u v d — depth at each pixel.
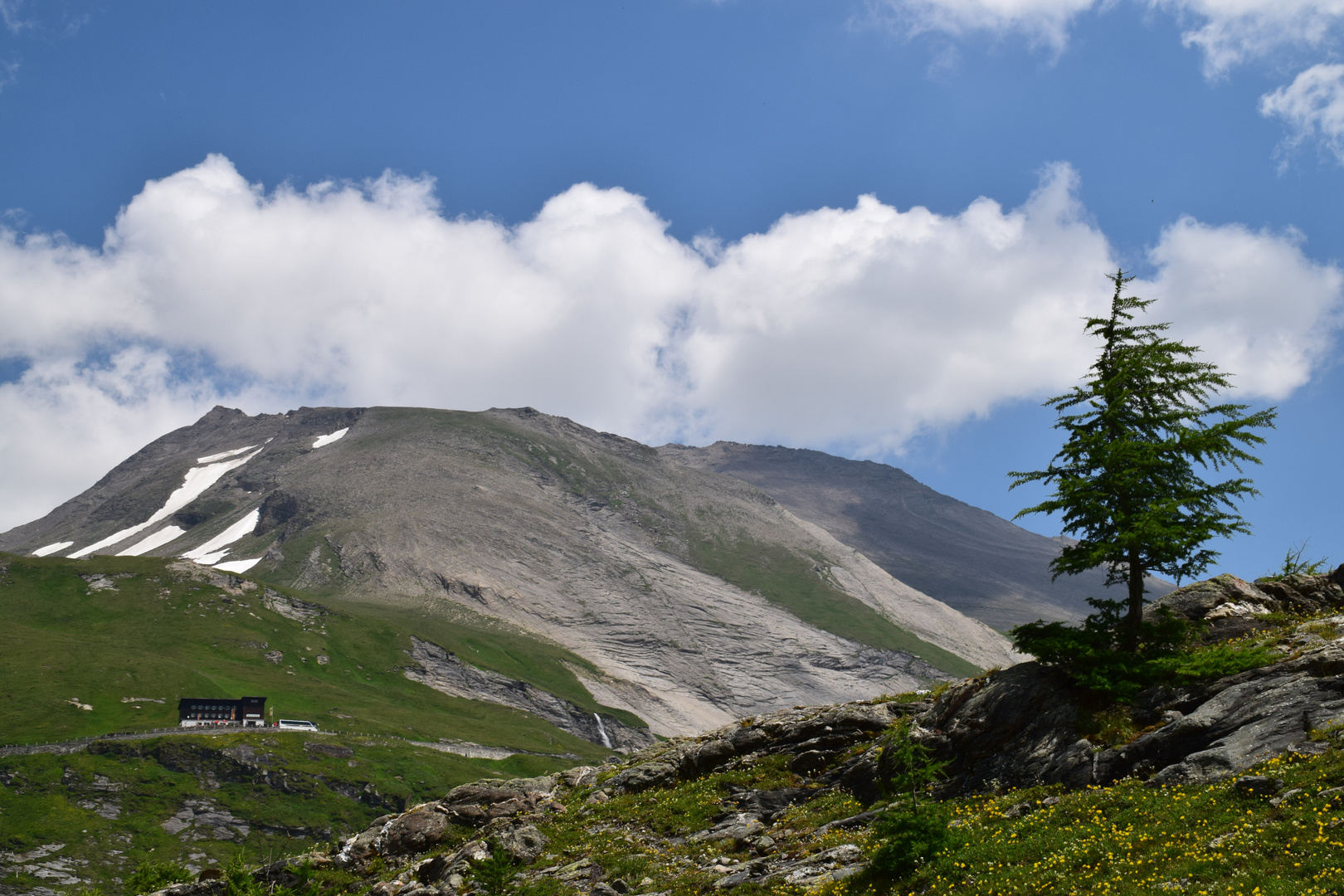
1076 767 30.28
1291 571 40.28
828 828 34.56
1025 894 24.50
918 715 38.88
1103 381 36.47
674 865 34.78
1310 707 26.53
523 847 40.06
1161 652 33.25
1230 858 22.09
